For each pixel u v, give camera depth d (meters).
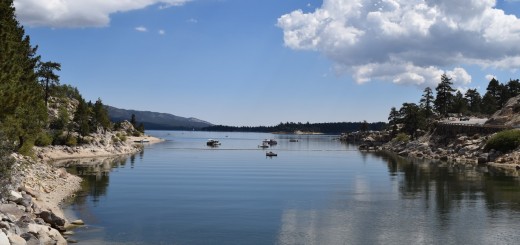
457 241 33.50
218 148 196.12
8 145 35.75
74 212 42.47
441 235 35.25
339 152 168.62
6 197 32.91
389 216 42.47
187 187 62.44
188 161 115.44
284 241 33.56
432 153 133.12
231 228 37.66
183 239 33.91
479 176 74.25
